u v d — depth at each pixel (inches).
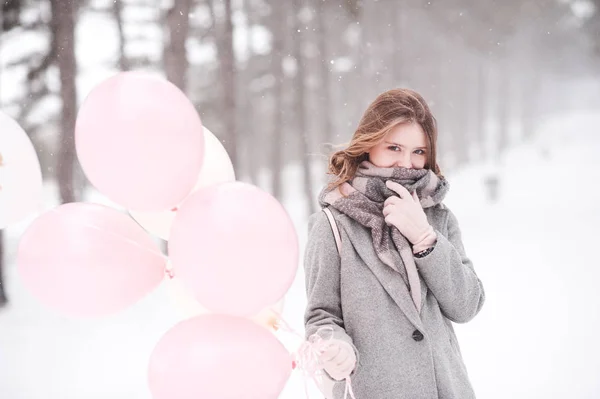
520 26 1641.2
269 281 77.0
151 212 92.3
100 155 78.5
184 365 75.7
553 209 671.8
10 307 363.3
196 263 75.8
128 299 85.0
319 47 847.1
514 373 215.5
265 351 78.0
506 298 313.9
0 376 241.9
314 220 91.1
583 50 1909.4
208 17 698.2
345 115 1205.7
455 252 87.6
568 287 327.9
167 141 78.3
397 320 83.7
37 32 483.5
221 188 79.5
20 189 99.5
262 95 929.5
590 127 1988.2
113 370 244.2
